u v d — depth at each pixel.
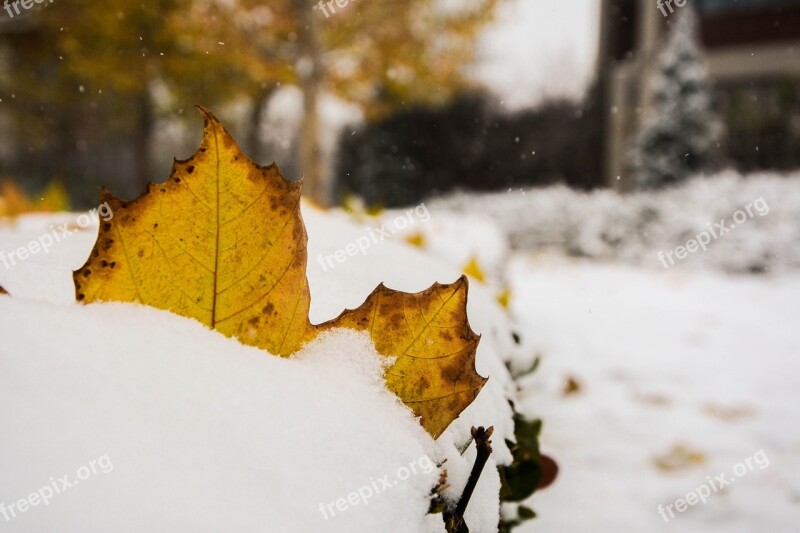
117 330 0.50
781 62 15.33
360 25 8.91
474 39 9.98
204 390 0.49
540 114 21.33
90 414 0.43
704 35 16.34
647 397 4.00
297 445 0.48
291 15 8.74
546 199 12.73
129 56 9.37
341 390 0.54
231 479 0.44
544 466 1.35
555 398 3.92
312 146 9.04
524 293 8.17
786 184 9.47
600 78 20.25
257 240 0.56
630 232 11.15
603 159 20.30
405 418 0.57
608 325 6.15
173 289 0.56
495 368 0.87
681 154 14.13
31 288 0.66
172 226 0.54
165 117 13.20
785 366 4.77
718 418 3.66
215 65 9.77
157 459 0.43
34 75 11.87
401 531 0.49
